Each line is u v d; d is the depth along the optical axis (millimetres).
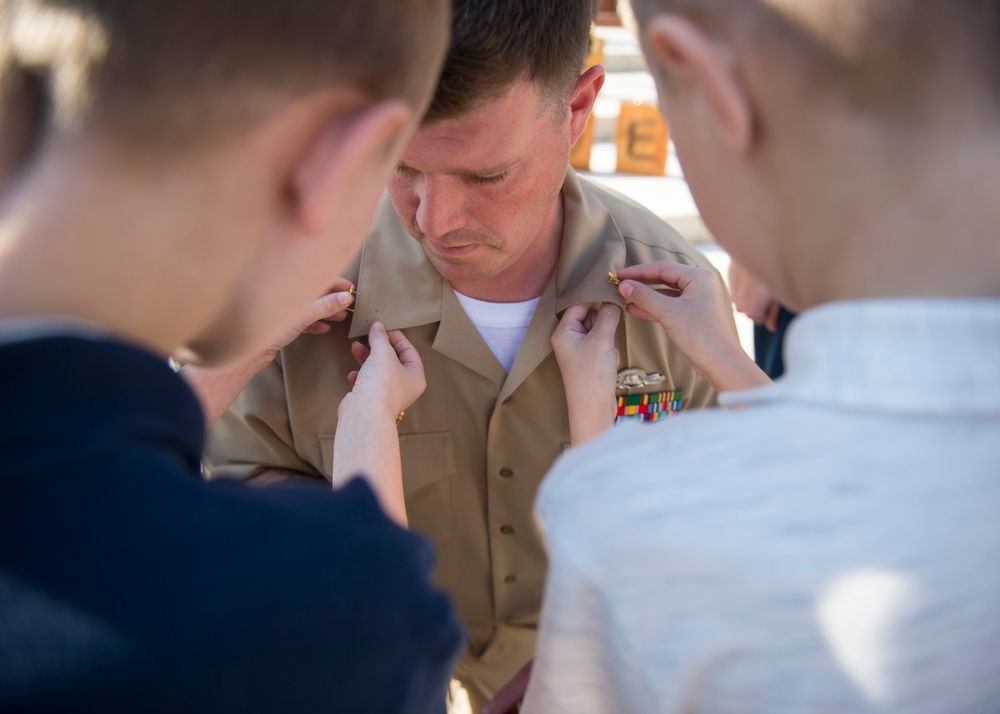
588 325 1200
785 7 463
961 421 473
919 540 471
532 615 1370
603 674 587
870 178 474
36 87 456
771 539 486
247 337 545
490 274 1092
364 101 518
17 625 401
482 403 1219
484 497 1277
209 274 492
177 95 448
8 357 415
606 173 4254
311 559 456
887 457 477
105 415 430
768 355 1741
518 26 839
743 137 500
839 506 479
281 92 474
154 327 485
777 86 480
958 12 440
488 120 885
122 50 440
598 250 1202
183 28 444
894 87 454
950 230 467
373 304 1180
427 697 536
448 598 535
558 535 563
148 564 417
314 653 447
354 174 543
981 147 456
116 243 452
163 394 461
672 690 524
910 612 476
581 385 1099
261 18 458
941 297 476
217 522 442
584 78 1048
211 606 422
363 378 1085
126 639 407
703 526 501
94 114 443
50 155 449
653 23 505
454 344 1187
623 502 529
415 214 1033
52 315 440
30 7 450
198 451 496
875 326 480
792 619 487
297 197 502
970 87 452
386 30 512
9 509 406
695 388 1342
